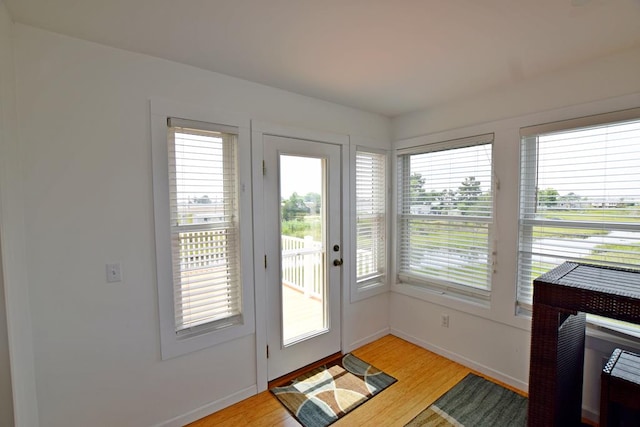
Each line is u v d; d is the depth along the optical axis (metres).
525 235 2.25
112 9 1.32
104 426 1.70
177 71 1.87
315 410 2.07
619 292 1.27
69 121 1.57
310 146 2.52
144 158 1.78
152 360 1.83
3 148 1.25
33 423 1.48
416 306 2.99
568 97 1.96
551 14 1.37
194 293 2.00
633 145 1.77
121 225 1.72
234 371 2.16
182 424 1.94
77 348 1.62
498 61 1.86
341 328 2.83
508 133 2.26
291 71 2.00
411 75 2.06
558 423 1.51
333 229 2.72
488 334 2.45
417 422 1.95
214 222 2.07
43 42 1.50
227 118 2.06
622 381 1.34
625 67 1.75
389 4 1.30
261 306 2.28
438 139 2.72
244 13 1.36
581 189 1.97
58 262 1.56
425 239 2.93
